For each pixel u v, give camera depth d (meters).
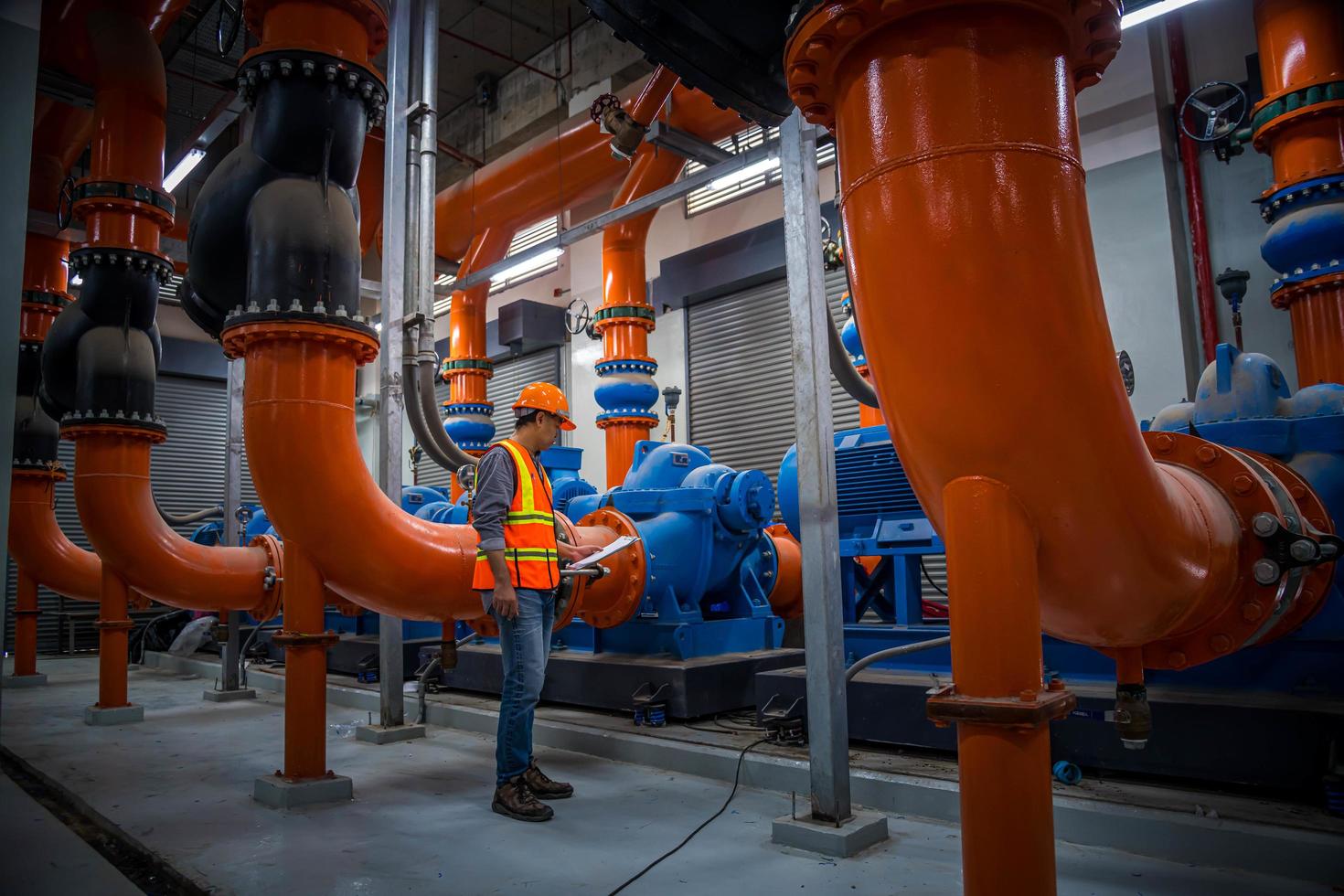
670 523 5.06
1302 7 4.81
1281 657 3.10
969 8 1.38
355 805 3.47
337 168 3.64
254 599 5.77
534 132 11.16
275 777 3.63
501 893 2.46
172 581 5.44
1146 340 6.70
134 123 5.46
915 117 1.40
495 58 11.04
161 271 5.61
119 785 3.90
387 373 4.98
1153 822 2.64
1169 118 6.83
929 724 3.57
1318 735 2.70
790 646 6.22
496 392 12.93
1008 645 1.38
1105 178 7.00
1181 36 6.79
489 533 3.25
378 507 3.55
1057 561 1.50
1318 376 4.74
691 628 4.92
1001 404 1.36
